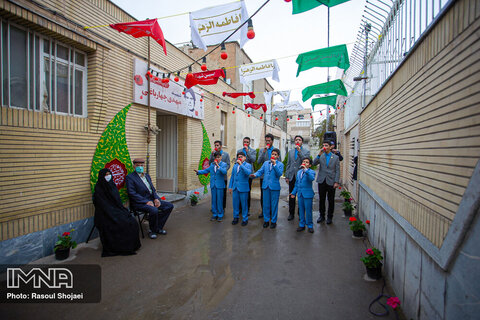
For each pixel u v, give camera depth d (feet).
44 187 12.70
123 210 14.23
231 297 9.81
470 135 5.21
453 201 5.74
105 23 15.97
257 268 12.16
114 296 9.87
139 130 18.89
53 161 13.09
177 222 19.52
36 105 12.84
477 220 4.85
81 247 14.20
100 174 14.17
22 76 12.23
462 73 5.57
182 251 14.11
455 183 5.70
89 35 14.76
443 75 6.43
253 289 10.36
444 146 6.26
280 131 71.41
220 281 10.98
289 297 9.78
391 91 10.97
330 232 17.43
